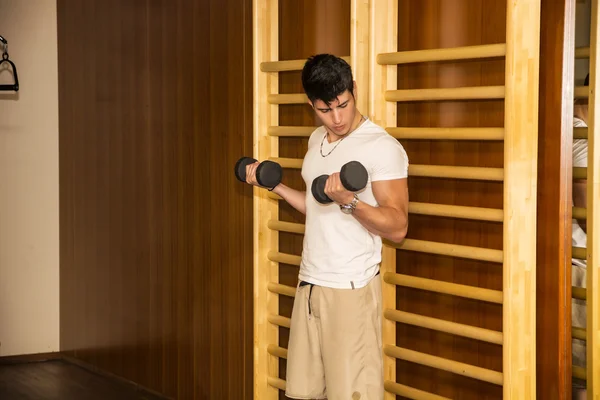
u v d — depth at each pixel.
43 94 5.06
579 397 2.66
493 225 2.74
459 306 2.87
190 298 4.13
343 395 2.63
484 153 2.75
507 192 2.45
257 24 3.38
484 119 2.74
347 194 2.41
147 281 4.44
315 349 2.72
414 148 2.98
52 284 5.15
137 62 4.40
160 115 4.26
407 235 3.03
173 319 4.26
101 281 4.81
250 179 2.86
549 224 2.59
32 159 5.07
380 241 2.70
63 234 5.12
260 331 3.46
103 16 4.63
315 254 2.69
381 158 2.56
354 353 2.63
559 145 2.54
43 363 5.07
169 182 4.23
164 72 4.21
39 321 5.14
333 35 3.29
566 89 2.53
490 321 2.78
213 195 3.94
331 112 2.55
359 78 2.97
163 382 4.37
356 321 2.63
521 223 2.49
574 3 2.52
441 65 2.86
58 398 4.38
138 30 4.38
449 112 2.85
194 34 4.00
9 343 5.10
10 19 4.98
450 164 2.86
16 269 5.09
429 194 2.93
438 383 2.97
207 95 3.94
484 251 2.61
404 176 2.58
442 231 2.90
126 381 4.64
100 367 4.86
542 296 2.62
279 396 3.59
